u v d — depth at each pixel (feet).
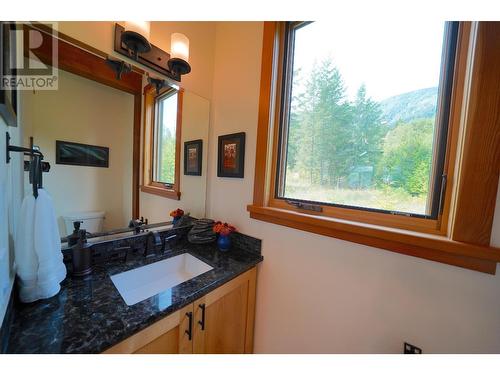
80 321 2.03
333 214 3.19
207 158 4.78
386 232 2.53
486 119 1.99
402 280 2.55
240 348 3.69
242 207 4.24
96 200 3.17
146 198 3.81
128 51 3.20
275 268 3.76
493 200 2.01
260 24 3.87
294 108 3.67
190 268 3.89
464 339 2.23
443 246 2.19
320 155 3.36
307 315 3.38
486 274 2.09
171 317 2.41
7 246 1.84
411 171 2.60
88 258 2.85
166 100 3.97
